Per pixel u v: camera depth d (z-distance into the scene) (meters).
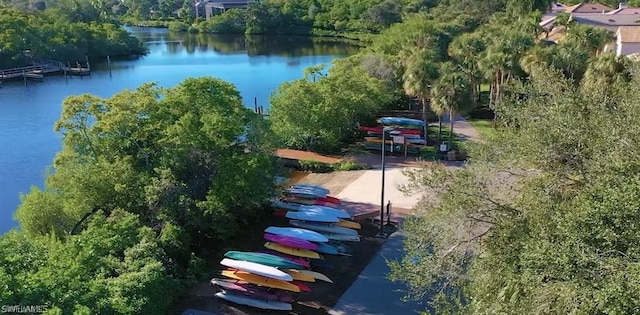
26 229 29.55
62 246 22.28
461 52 71.81
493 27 85.06
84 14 146.75
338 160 48.38
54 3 149.12
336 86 54.75
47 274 18.14
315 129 50.91
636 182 13.44
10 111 74.75
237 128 33.25
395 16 145.12
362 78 59.72
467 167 18.94
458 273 19.55
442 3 138.88
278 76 100.19
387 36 96.69
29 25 111.12
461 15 112.00
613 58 44.19
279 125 50.16
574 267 13.32
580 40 69.25
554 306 14.27
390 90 65.62
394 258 31.00
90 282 19.91
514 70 59.38
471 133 58.53
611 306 12.23
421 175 20.11
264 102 78.94
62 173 31.92
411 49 70.62
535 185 16.75
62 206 30.34
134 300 21.58
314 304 26.47
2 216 42.06
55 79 99.44
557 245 13.84
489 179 18.36
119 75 102.94
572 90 18.17
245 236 33.59
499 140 18.92
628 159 14.35
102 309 19.20
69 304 17.94
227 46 145.25
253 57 125.12
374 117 61.09
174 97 35.12
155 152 34.00
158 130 33.59
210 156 33.00
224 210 30.25
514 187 18.05
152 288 22.91
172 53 133.38
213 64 115.19
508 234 17.05
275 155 39.62
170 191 30.34
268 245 29.83
